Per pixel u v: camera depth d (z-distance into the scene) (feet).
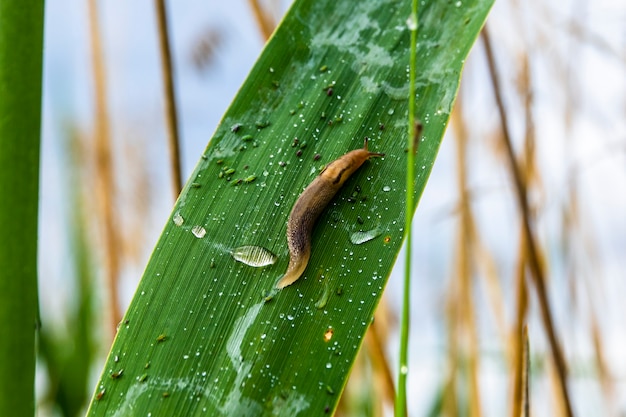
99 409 0.73
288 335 0.74
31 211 0.74
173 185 0.89
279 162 0.79
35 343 0.74
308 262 0.76
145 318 0.75
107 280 1.02
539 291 0.92
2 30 0.73
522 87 0.98
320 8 0.83
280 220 0.78
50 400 1.00
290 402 0.73
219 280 0.76
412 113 0.70
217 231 0.77
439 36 0.81
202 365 0.74
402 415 0.69
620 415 1.05
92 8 1.04
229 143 0.80
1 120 0.73
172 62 0.88
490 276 1.05
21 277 0.73
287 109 0.80
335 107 0.80
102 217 1.02
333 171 0.78
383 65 0.81
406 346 0.69
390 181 0.78
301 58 0.82
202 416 0.73
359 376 1.02
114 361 0.74
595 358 1.05
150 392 0.74
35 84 0.73
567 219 1.03
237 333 0.75
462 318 1.02
